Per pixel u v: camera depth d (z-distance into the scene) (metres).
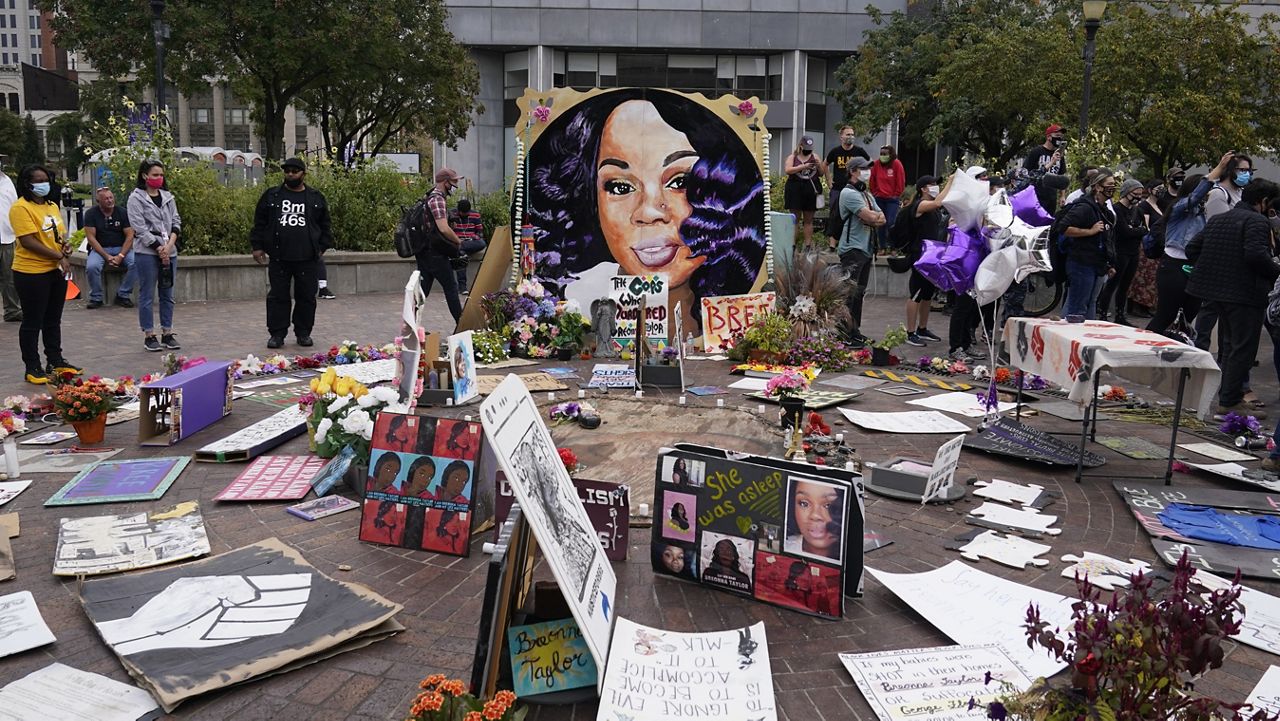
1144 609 2.54
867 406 7.79
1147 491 5.60
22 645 3.55
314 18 26.00
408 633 3.76
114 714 3.13
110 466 5.75
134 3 24.55
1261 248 7.37
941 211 10.70
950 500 5.45
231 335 11.16
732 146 10.76
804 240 13.34
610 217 10.77
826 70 43.66
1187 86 21.58
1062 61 22.11
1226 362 7.92
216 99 80.75
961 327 9.99
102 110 44.59
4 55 172.62
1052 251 10.11
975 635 3.75
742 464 4.10
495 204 22.77
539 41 42.31
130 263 13.15
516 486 3.06
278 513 5.07
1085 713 2.48
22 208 7.91
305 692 3.30
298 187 10.09
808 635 3.80
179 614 3.78
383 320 12.91
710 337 10.23
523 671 3.30
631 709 3.20
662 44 42.22
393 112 31.42
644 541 4.76
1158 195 11.88
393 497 4.65
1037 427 7.25
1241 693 3.39
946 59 28.91
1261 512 5.27
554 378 8.77
